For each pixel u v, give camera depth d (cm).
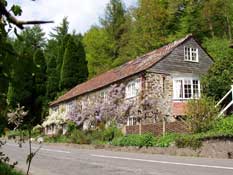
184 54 3766
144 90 3481
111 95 3788
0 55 268
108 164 1694
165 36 5547
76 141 3478
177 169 1455
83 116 4138
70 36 6850
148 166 1584
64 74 6538
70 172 1440
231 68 3256
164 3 5722
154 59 3719
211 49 4744
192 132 2484
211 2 5312
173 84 3594
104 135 3186
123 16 7000
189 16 5384
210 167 1495
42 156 2192
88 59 6981
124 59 6153
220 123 2391
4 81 270
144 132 2866
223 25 5431
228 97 3164
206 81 3300
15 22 258
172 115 3497
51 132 5112
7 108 290
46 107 5709
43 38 8425
